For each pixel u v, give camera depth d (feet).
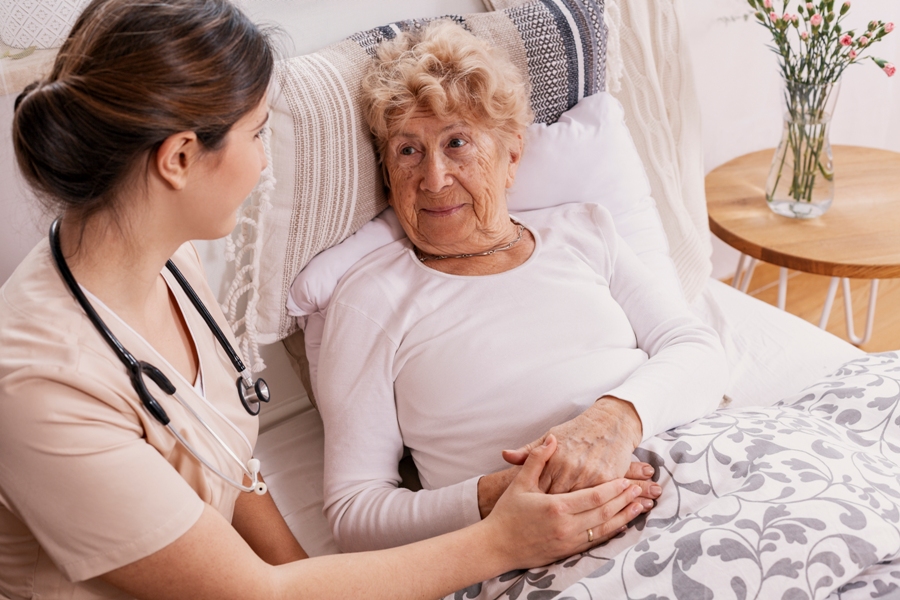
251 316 4.21
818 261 5.41
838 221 5.89
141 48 2.30
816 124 5.62
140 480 2.49
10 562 2.73
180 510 2.55
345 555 2.95
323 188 3.99
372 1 4.56
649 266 4.76
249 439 3.32
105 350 2.60
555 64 4.57
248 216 4.05
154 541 2.50
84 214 2.54
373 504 3.65
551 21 4.52
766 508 3.07
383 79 3.97
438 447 3.88
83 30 2.39
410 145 3.98
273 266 4.09
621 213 4.73
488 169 3.99
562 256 4.21
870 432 3.71
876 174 6.49
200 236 2.80
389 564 2.95
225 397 3.22
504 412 3.78
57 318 2.54
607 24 4.85
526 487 3.24
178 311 3.19
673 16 5.34
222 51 2.43
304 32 4.37
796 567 2.90
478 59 3.86
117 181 2.46
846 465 3.32
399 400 3.96
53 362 2.44
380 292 4.02
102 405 2.50
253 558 2.73
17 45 3.51
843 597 2.97
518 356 3.86
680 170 5.62
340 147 3.97
